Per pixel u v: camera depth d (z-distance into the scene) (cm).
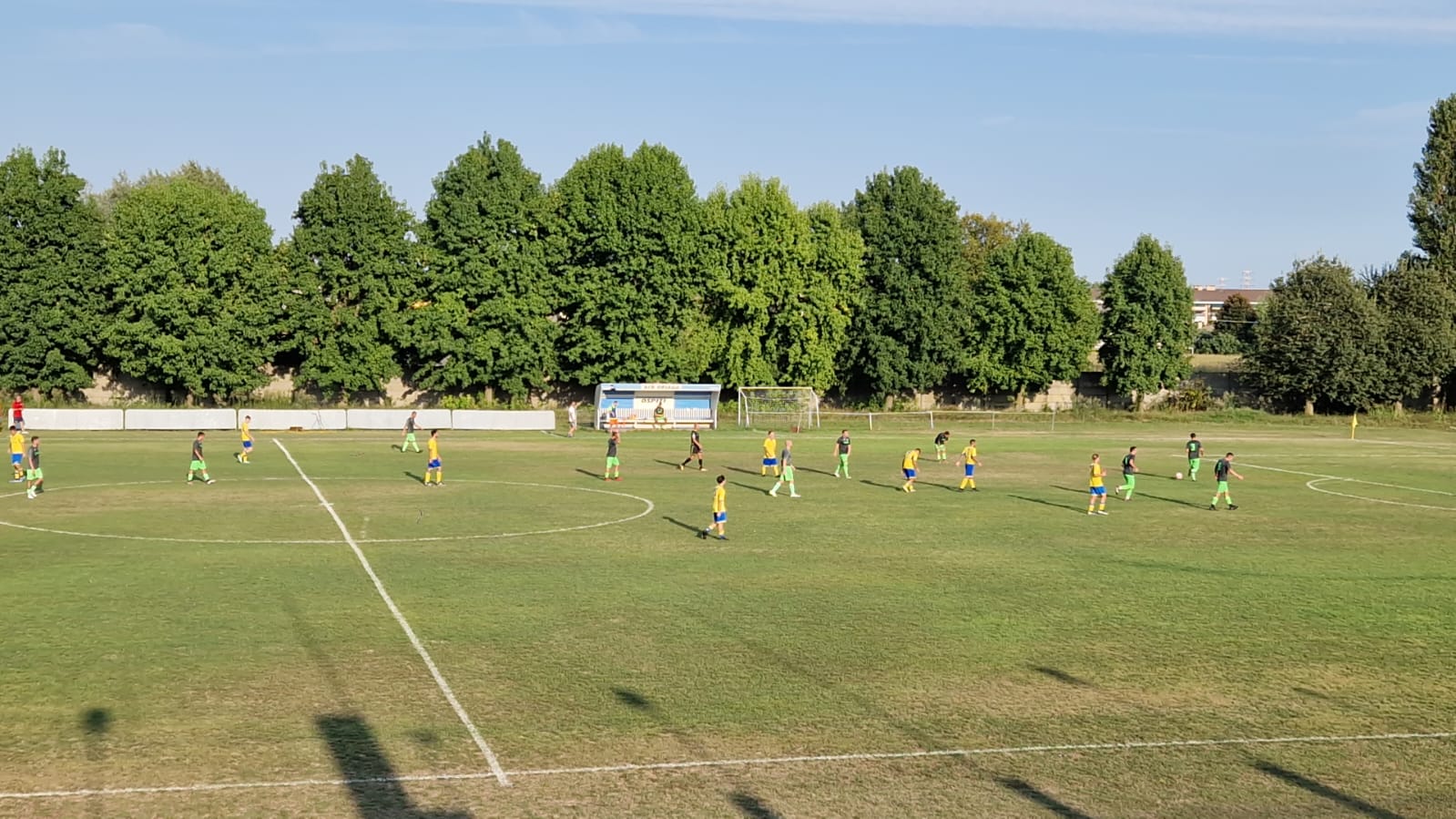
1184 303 11062
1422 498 4844
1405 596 2745
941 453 6303
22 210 8262
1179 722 1784
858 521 3844
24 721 1688
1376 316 10550
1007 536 3578
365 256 8894
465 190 8994
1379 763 1628
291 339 9000
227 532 3397
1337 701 1905
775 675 1983
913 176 10312
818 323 9769
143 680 1894
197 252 8375
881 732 1708
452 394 9550
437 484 4728
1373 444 8200
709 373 9656
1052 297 10581
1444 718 1830
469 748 1611
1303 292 10869
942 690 1920
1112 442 7962
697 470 5475
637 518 3822
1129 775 1564
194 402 8906
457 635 2216
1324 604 2634
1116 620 2434
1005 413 10406
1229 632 2348
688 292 9362
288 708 1766
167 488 4434
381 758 1567
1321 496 4906
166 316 8312
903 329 10219
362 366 8931
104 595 2517
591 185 9150
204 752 1577
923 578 2852
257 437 7169
